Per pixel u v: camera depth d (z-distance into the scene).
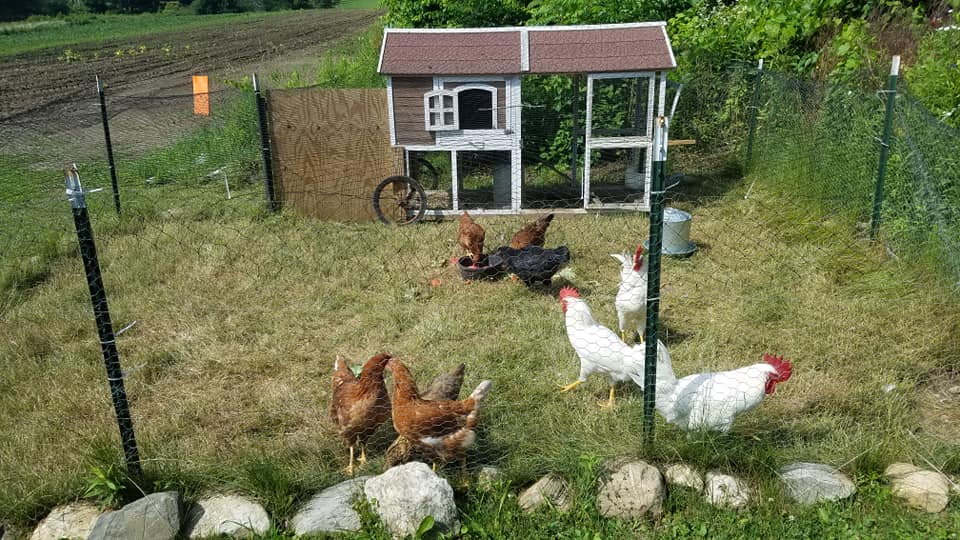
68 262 7.12
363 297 6.24
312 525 3.47
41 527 3.54
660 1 11.39
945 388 4.55
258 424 4.41
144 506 3.43
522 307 5.96
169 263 7.02
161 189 9.61
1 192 9.41
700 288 6.11
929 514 3.50
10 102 17.36
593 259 6.99
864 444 3.89
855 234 6.81
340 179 8.44
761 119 9.40
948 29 7.95
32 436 4.27
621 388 4.70
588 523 3.47
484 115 8.17
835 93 7.66
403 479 3.41
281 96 8.25
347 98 8.21
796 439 4.02
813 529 3.40
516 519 3.50
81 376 5.01
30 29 38.38
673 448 3.76
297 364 5.16
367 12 47.69
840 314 5.39
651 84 8.05
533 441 4.02
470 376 4.82
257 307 6.07
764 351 5.03
